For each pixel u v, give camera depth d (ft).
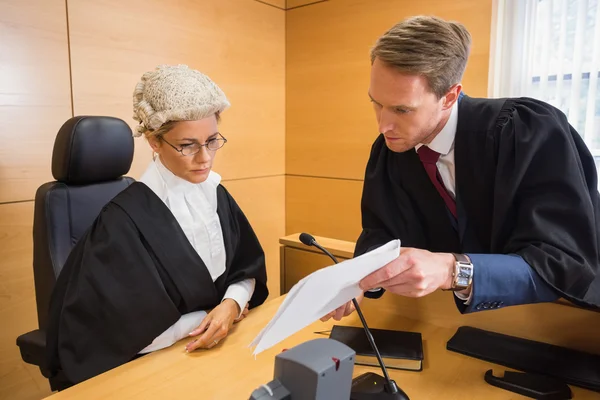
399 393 2.31
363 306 3.72
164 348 3.18
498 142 3.00
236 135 8.86
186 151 3.33
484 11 7.02
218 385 2.62
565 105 7.09
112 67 6.66
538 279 2.50
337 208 9.39
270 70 9.42
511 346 2.90
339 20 8.78
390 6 8.08
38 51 5.84
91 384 2.64
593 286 2.60
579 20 6.70
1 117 5.58
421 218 3.60
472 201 3.20
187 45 7.68
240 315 3.68
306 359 1.73
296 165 9.92
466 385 2.56
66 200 4.50
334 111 9.13
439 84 2.70
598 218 2.87
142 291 3.31
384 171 3.64
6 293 5.82
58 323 3.47
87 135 4.47
